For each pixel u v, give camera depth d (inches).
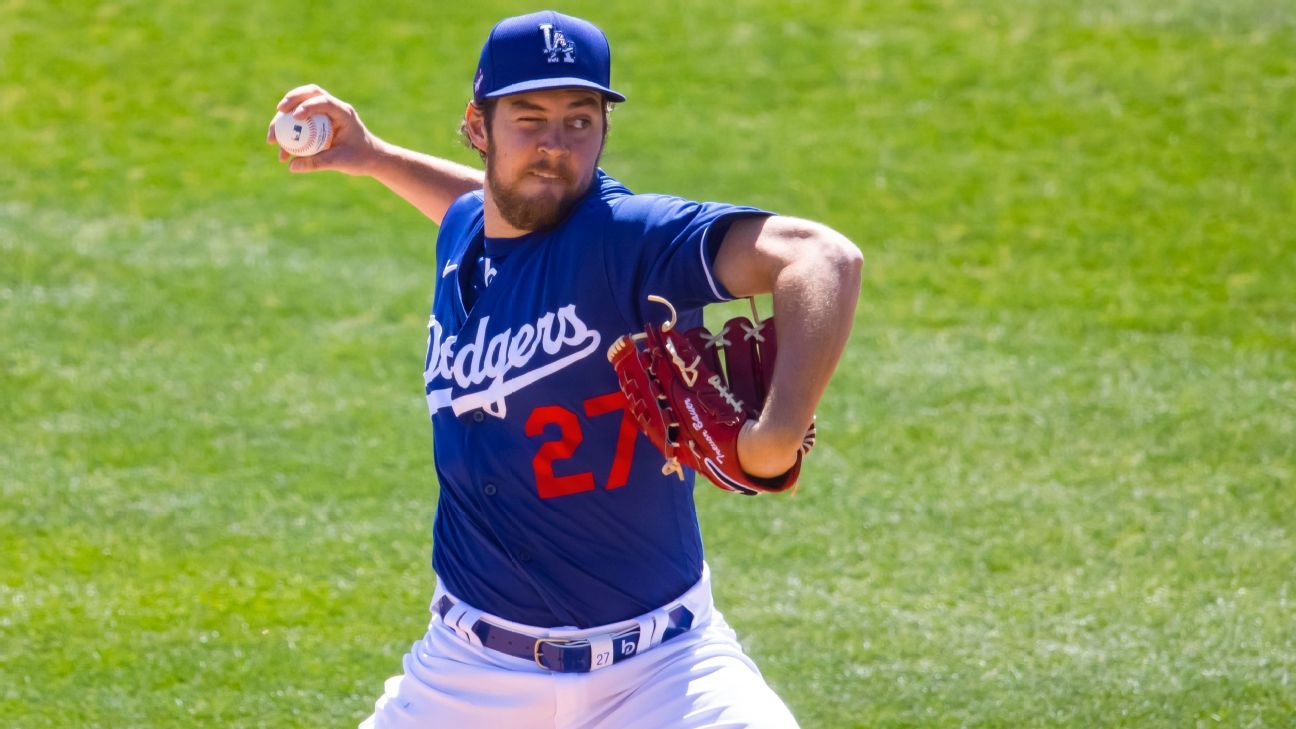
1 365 1115.9
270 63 1694.1
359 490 951.0
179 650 756.0
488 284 454.3
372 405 1075.9
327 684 726.5
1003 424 1056.8
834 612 809.5
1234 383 1120.2
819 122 1593.3
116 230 1366.9
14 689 714.2
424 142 1529.3
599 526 442.9
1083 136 1556.3
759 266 395.5
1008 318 1234.0
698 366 398.0
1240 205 1423.5
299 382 1109.1
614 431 435.2
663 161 1508.4
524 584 452.8
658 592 454.3
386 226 1396.4
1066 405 1085.1
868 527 913.5
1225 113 1587.1
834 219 1405.0
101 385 1093.1
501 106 430.3
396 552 870.4
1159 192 1449.3
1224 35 1747.0
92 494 935.0
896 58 1712.6
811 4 1836.9
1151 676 737.6
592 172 441.1
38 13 1787.6
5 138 1536.7
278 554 865.5
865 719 698.2
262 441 1016.2
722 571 857.5
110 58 1696.6
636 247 416.5
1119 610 811.4
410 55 1716.3
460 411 454.0
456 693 470.9
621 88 1652.3
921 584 843.4
